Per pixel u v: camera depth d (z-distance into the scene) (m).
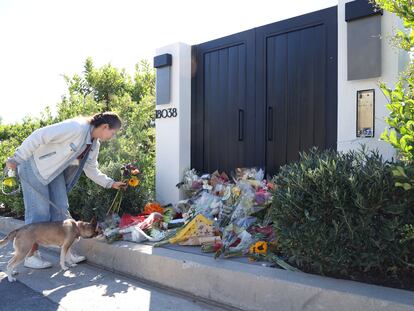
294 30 5.61
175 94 6.69
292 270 3.42
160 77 6.88
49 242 4.50
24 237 4.32
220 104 6.51
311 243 3.18
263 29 5.96
